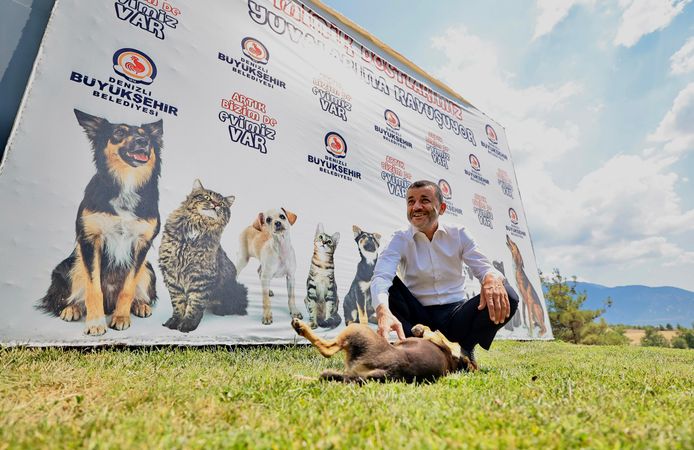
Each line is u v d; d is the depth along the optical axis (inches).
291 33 227.9
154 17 164.6
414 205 127.2
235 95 182.5
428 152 302.8
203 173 158.9
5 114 134.7
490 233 336.2
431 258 127.4
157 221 139.9
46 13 151.6
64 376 73.2
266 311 162.6
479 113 394.6
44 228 115.7
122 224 131.2
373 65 286.4
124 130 141.3
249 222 167.9
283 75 211.0
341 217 211.2
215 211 157.5
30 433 40.4
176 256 141.6
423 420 47.8
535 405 55.7
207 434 41.8
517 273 348.5
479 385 75.4
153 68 157.2
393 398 58.2
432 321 122.8
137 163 140.9
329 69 244.5
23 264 110.0
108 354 106.4
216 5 191.6
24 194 115.0
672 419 50.3
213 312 146.2
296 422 47.3
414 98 314.3
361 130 248.7
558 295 671.1
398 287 123.5
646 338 1109.7
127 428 42.3
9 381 68.3
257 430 43.4
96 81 139.5
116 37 149.8
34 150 120.0
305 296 179.8
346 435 41.5
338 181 218.4
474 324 112.9
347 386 65.8
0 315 103.3
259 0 214.4
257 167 179.8
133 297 127.6
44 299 110.5
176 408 53.1
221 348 135.6
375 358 75.5
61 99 129.6
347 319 194.2
